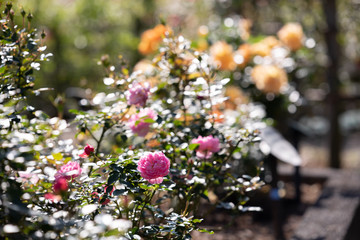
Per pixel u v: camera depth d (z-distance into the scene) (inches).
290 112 181.9
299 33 183.2
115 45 296.5
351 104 330.3
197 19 287.7
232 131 98.3
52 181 72.7
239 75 173.6
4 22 74.4
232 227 152.1
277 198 141.4
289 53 189.0
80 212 65.0
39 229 60.7
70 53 292.8
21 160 58.2
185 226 72.3
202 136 94.7
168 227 69.6
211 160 94.4
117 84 95.8
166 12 313.6
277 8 273.6
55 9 282.4
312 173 201.0
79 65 287.0
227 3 257.8
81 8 299.0
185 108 100.2
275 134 140.2
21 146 60.2
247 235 147.6
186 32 281.1
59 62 279.1
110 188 68.9
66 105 209.6
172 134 89.7
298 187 178.2
